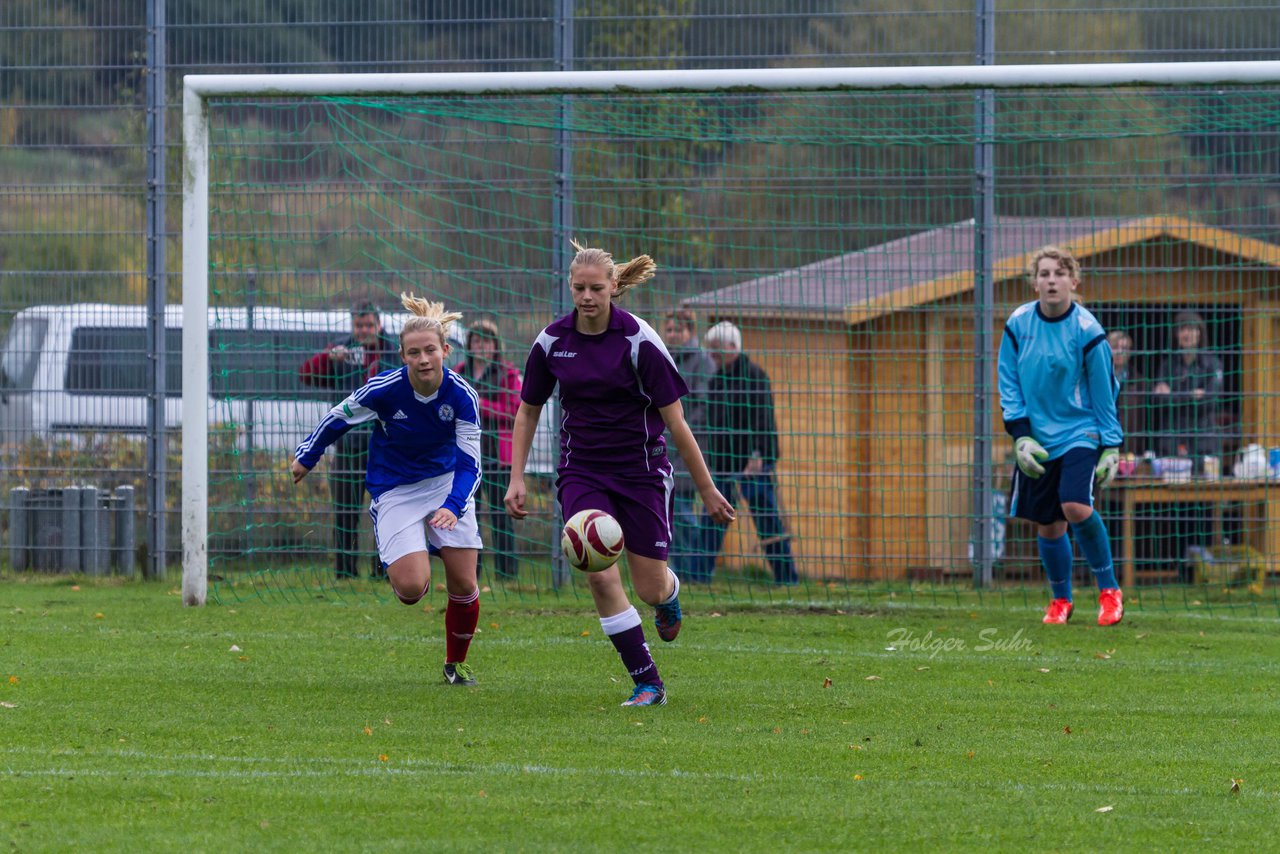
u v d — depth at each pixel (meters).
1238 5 38.88
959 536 40.25
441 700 22.94
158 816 15.54
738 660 27.69
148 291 41.09
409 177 40.38
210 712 21.72
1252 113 39.06
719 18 39.69
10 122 41.44
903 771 18.28
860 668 26.88
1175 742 20.39
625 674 25.88
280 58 40.75
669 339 39.97
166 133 41.25
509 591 38.47
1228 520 40.44
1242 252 40.03
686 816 15.79
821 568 40.28
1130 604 37.25
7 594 37.69
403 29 40.31
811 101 40.38
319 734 20.09
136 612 34.00
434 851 14.34
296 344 39.91
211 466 40.16
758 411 39.56
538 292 40.00
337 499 39.47
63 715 21.38
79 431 41.41
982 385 39.72
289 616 33.47
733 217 40.09
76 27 41.28
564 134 40.12
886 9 39.59
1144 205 39.84
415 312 24.38
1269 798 17.05
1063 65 33.31
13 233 41.41
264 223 40.19
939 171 39.78
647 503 22.31
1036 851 14.75
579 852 14.39
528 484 39.56
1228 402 43.31
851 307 39.91
